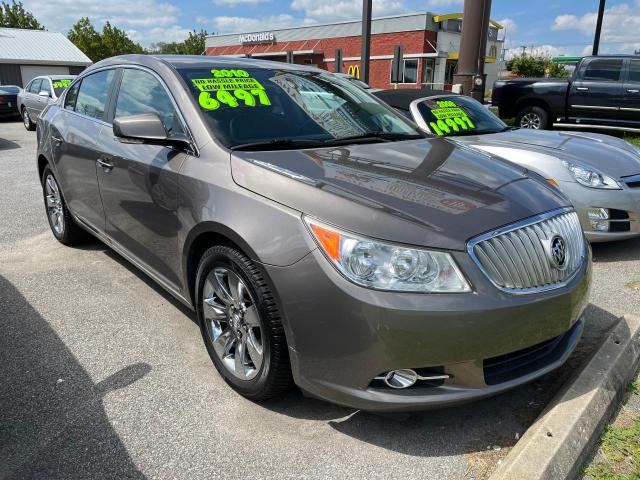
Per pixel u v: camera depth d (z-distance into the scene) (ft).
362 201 7.27
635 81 34.96
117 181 11.16
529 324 7.13
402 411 7.09
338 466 7.12
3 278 13.28
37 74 130.31
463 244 6.94
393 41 107.04
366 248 6.82
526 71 138.92
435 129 18.48
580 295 7.96
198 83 10.32
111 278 13.34
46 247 15.71
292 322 7.21
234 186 8.21
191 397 8.55
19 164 30.78
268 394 8.04
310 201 7.38
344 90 12.46
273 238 7.38
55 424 7.84
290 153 8.96
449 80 111.34
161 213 9.76
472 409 8.39
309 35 119.85
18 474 6.86
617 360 8.71
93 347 10.03
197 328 10.84
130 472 6.94
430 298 6.68
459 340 6.72
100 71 13.35
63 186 14.24
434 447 7.51
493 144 16.78
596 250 15.98
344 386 7.10
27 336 10.42
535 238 7.57
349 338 6.85
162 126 9.39
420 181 8.18
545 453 6.66
